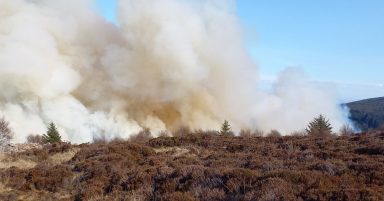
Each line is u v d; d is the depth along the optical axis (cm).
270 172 977
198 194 939
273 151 1462
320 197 792
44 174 1246
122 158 1438
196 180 1016
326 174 958
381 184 876
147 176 1116
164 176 1103
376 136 1858
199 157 1460
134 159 1452
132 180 1105
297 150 1489
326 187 861
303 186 881
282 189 852
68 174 1248
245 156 1368
